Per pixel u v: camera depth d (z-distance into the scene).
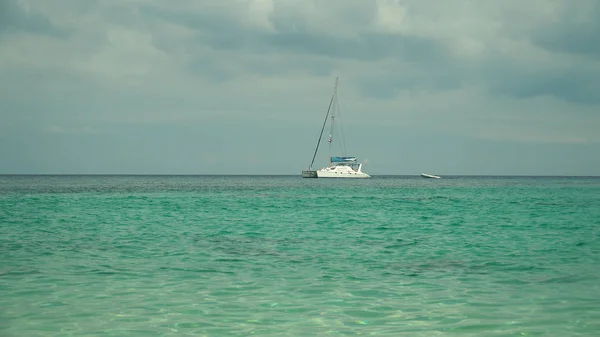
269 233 23.81
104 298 10.81
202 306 10.23
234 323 9.12
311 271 14.00
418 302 10.58
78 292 11.34
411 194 68.75
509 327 8.84
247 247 18.94
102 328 8.78
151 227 26.27
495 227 26.44
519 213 35.97
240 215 34.28
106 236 22.20
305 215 34.38
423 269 14.37
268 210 38.91
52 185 105.88
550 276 13.27
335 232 24.31
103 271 13.82
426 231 24.67
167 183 134.75
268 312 9.81
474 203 48.31
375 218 32.03
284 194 67.69
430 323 9.11
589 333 8.50
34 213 34.53
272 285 12.17
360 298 10.91
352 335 8.46
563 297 10.91
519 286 12.04
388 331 8.66
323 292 11.48
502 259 16.12
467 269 14.35
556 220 30.44
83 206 42.16
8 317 9.38
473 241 20.73
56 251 17.50
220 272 13.80
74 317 9.41
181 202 48.69
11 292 11.29
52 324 8.99
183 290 11.61
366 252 17.69
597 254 17.14
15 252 17.22
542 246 19.17
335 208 41.34
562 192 76.56
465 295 11.16
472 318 9.40
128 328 8.79
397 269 14.34
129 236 22.28
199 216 33.31
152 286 12.01
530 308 10.02
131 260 15.70
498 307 10.14
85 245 19.17
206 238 21.84
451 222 29.33
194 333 8.55
